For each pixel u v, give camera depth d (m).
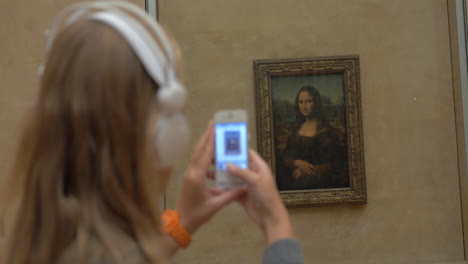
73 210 0.92
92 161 0.94
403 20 3.25
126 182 0.94
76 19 1.03
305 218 3.21
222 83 3.21
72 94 0.94
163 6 3.23
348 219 3.21
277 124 3.21
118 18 1.00
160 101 1.00
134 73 0.97
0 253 1.01
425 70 3.23
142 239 0.93
